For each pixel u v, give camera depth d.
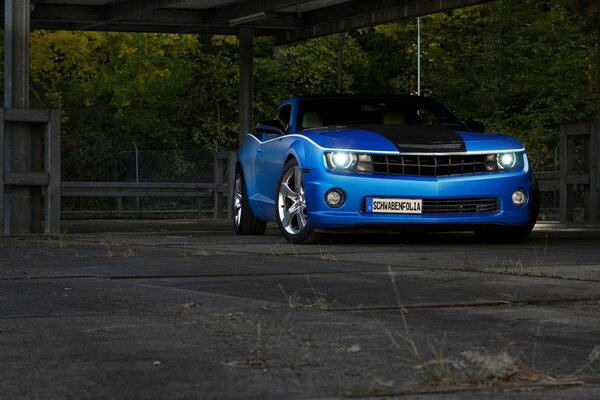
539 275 6.68
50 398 2.92
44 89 41.69
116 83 41.12
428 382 3.08
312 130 10.77
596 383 3.08
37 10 20.31
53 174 12.29
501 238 10.61
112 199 29.14
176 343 3.88
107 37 40.53
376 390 2.99
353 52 51.59
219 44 45.75
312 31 21.25
